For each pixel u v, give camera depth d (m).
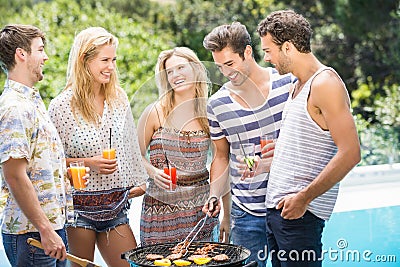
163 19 13.90
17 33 3.53
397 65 11.91
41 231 3.45
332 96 3.49
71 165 3.93
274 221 3.77
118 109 4.18
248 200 4.08
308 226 3.69
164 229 4.11
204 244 3.87
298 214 3.63
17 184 3.41
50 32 11.75
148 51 11.07
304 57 3.66
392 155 7.59
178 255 3.68
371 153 7.65
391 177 6.41
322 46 12.73
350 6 11.92
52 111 4.09
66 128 4.08
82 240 4.14
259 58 12.27
